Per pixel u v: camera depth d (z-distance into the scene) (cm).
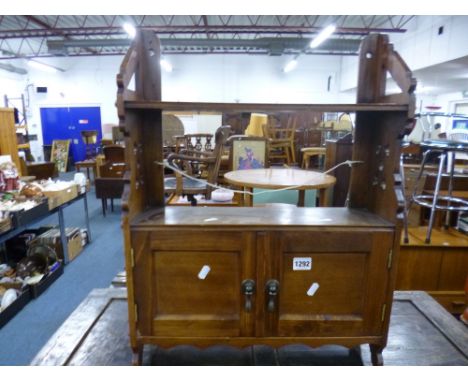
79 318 137
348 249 101
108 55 952
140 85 113
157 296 103
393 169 102
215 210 121
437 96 935
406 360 114
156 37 114
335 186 247
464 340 124
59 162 925
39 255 280
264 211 120
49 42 771
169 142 470
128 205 97
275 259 101
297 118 582
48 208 269
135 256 99
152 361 117
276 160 572
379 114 113
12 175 264
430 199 248
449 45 520
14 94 941
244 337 105
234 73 993
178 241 99
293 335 106
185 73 992
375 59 114
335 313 105
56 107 1016
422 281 227
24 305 242
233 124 554
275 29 679
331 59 990
